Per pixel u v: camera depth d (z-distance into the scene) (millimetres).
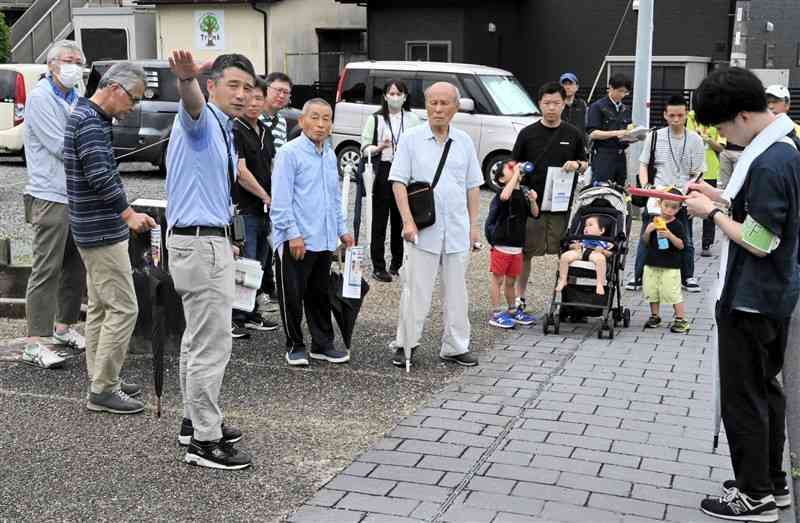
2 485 4234
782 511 4160
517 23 20781
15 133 16656
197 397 4387
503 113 15094
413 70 15555
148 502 4078
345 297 6078
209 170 4258
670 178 8383
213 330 4355
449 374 6004
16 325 7168
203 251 4270
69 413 5172
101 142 4875
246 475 4375
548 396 5562
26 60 26234
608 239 7043
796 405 5844
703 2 19172
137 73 4938
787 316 3910
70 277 6211
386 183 8734
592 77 20250
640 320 7543
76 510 3996
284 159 5840
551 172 7148
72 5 26297
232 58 4391
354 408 5328
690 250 8484
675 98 8219
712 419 5199
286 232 5836
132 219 4910
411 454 4637
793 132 3896
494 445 4766
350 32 22875
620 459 4609
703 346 6742
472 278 9070
